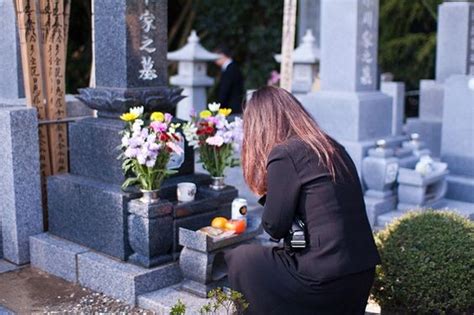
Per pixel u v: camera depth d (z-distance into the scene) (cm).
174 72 1207
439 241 313
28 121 407
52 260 395
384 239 328
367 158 527
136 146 341
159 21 391
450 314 318
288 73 507
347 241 256
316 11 1094
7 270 404
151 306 338
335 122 556
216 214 381
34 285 379
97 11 388
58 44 433
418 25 1080
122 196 358
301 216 263
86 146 393
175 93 398
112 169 378
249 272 274
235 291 271
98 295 361
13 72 473
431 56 1021
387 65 1068
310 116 279
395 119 741
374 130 564
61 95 439
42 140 429
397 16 1043
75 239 395
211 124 375
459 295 306
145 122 375
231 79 794
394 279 312
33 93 421
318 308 262
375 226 500
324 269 254
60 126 438
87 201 381
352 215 262
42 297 360
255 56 1193
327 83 568
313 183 259
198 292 343
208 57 841
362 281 262
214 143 369
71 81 1106
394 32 1056
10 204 410
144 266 354
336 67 561
